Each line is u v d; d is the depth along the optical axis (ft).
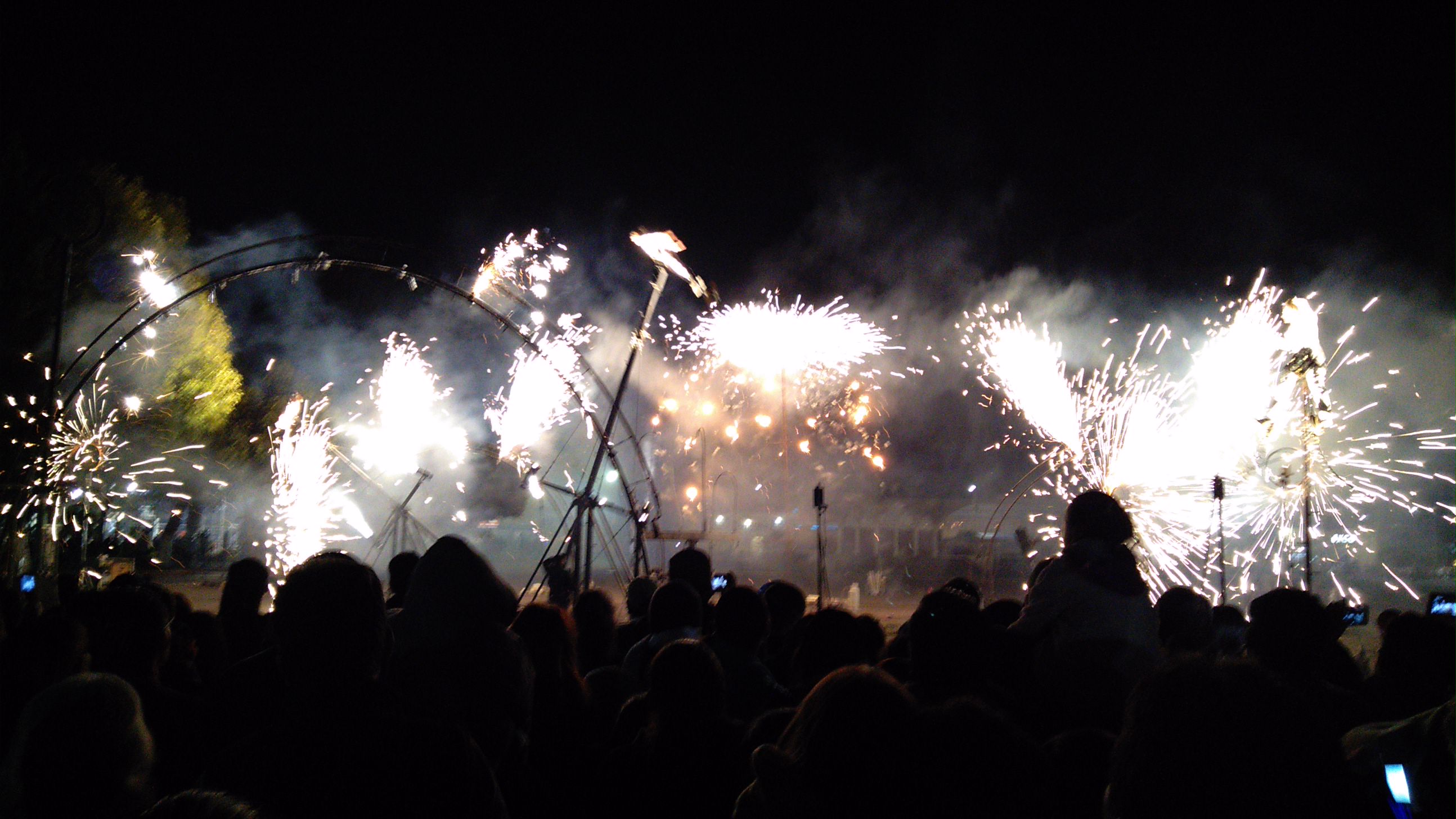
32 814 9.71
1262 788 7.38
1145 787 7.68
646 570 48.49
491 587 16.06
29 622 15.90
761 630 19.62
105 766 9.86
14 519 49.42
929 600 15.49
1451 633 16.26
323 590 11.59
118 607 16.38
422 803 10.71
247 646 23.66
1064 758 12.70
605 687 19.76
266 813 10.36
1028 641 18.61
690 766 14.92
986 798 9.08
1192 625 20.89
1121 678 17.51
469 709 15.34
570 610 23.50
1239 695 7.73
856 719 9.69
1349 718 14.94
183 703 16.26
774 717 15.02
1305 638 15.43
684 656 15.29
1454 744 11.23
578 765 17.04
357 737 10.98
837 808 9.51
